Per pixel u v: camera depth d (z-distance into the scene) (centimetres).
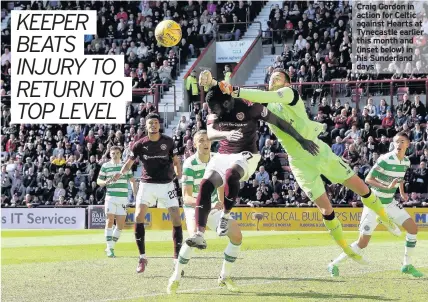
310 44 4369
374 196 1488
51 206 3744
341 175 1458
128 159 1764
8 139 4384
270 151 3634
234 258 1344
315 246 2359
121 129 4241
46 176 3950
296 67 4278
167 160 1738
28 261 1928
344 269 1666
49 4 5091
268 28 4759
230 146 1316
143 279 1520
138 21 4944
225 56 4716
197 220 1255
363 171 3397
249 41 4681
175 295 1287
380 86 4091
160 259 1945
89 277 1556
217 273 1598
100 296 1286
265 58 4738
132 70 4638
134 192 2194
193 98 4534
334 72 4184
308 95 4172
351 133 3612
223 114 1306
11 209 3781
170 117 4422
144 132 3959
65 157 4088
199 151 1562
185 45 4728
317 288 1359
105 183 2100
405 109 3697
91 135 4144
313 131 1392
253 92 1255
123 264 1833
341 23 4328
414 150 3541
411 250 1548
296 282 1443
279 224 3422
